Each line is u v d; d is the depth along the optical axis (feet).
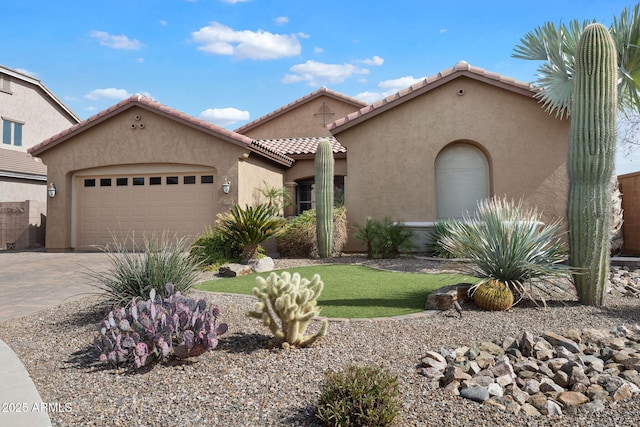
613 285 30.27
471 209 50.72
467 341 18.33
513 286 24.39
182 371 15.60
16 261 48.93
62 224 57.62
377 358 16.52
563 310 23.13
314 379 14.66
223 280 33.91
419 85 49.37
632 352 16.52
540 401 13.28
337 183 65.77
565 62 41.70
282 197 62.13
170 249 26.76
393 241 46.32
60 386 14.64
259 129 80.74
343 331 19.88
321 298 26.53
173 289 21.49
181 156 54.34
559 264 26.53
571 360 15.83
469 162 51.24
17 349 18.57
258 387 14.16
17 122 86.07
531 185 47.91
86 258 49.98
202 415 12.42
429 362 15.58
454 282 31.14
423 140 49.98
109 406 13.08
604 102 23.53
